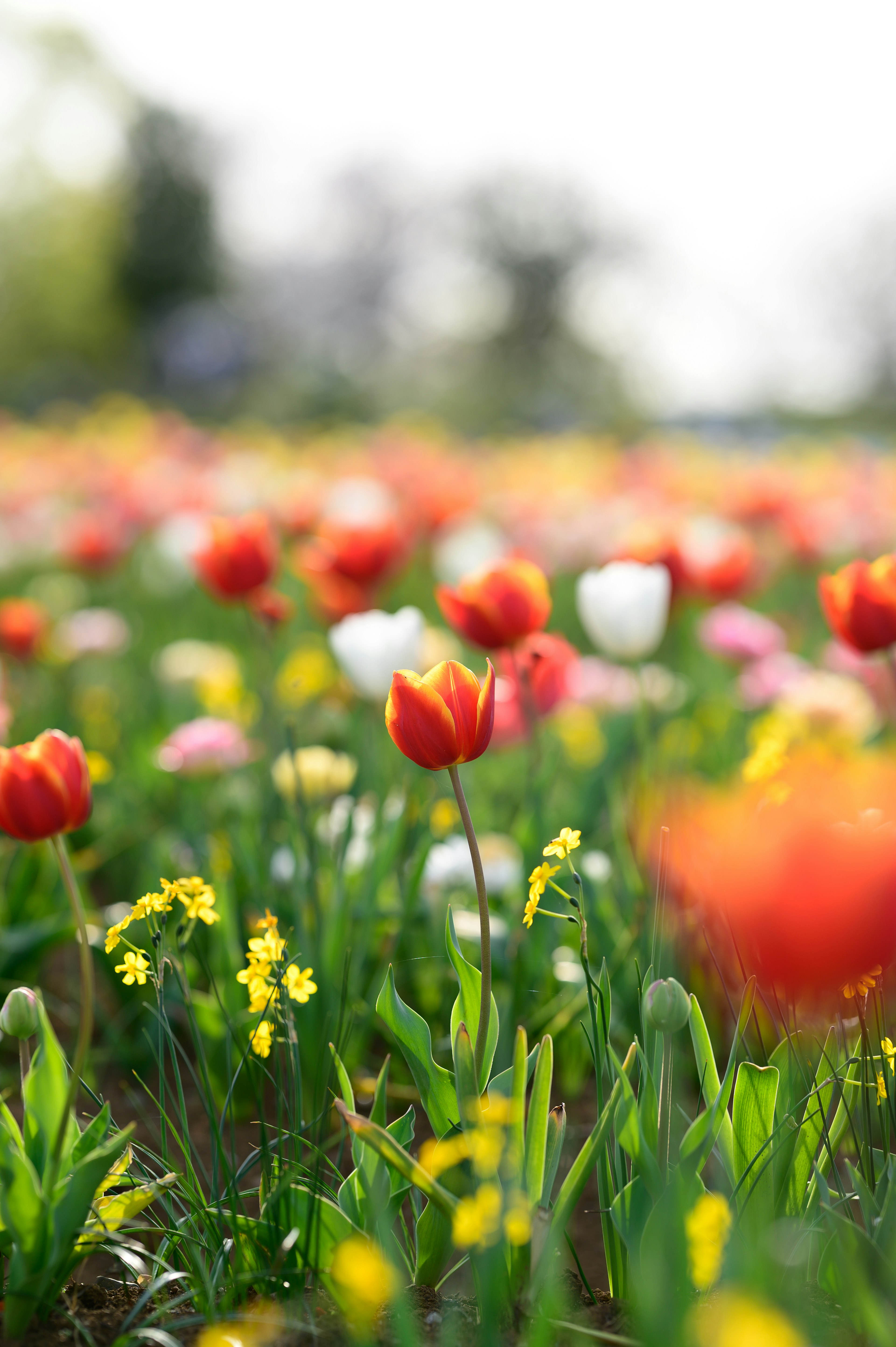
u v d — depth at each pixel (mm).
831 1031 1358
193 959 2160
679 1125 1428
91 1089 1576
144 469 9602
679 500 7383
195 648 4402
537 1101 1213
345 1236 1254
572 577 6824
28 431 14867
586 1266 1553
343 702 3227
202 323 43250
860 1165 1282
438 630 5770
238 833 2389
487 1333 1054
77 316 39844
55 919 2271
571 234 45062
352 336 46344
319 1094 1831
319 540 3357
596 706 3709
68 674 4293
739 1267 1084
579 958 2104
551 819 2717
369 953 2219
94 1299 1330
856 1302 1111
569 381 42125
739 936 1189
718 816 941
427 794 2484
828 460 10633
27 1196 1180
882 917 734
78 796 1295
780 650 3893
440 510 5570
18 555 7254
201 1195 1362
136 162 44531
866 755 2758
